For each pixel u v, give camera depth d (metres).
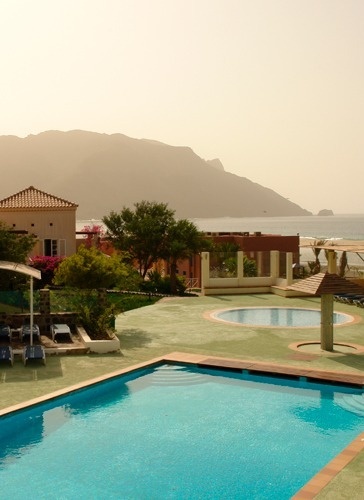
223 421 13.65
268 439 12.56
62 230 45.78
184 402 14.95
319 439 12.54
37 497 10.02
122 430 13.12
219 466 11.27
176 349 19.75
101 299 22.28
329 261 36.91
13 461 11.52
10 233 26.23
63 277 23.83
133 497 10.02
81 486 10.44
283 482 10.58
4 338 19.92
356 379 15.58
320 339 21.06
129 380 16.62
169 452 11.93
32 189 49.50
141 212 45.84
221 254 36.06
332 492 8.99
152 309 29.34
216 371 17.27
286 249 55.75
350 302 31.16
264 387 16.12
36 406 13.70
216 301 32.41
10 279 24.89
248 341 21.28
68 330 20.09
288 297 33.78
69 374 16.34
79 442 12.45
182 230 43.00
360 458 10.36
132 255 45.12
